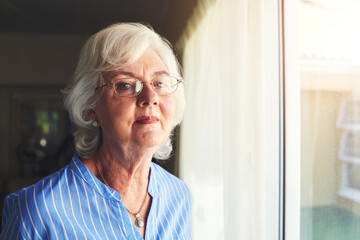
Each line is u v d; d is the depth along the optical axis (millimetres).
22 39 5047
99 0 3531
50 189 802
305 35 943
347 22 792
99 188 837
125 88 821
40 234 751
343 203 829
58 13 4004
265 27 1140
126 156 850
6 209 812
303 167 987
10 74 5031
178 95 983
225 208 1218
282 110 1067
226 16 1247
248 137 1111
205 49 1795
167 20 3500
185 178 2133
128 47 813
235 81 1138
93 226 799
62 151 4383
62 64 5117
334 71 834
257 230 1079
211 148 1704
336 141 840
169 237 944
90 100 863
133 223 854
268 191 1142
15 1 3580
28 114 5027
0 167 4926
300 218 1014
